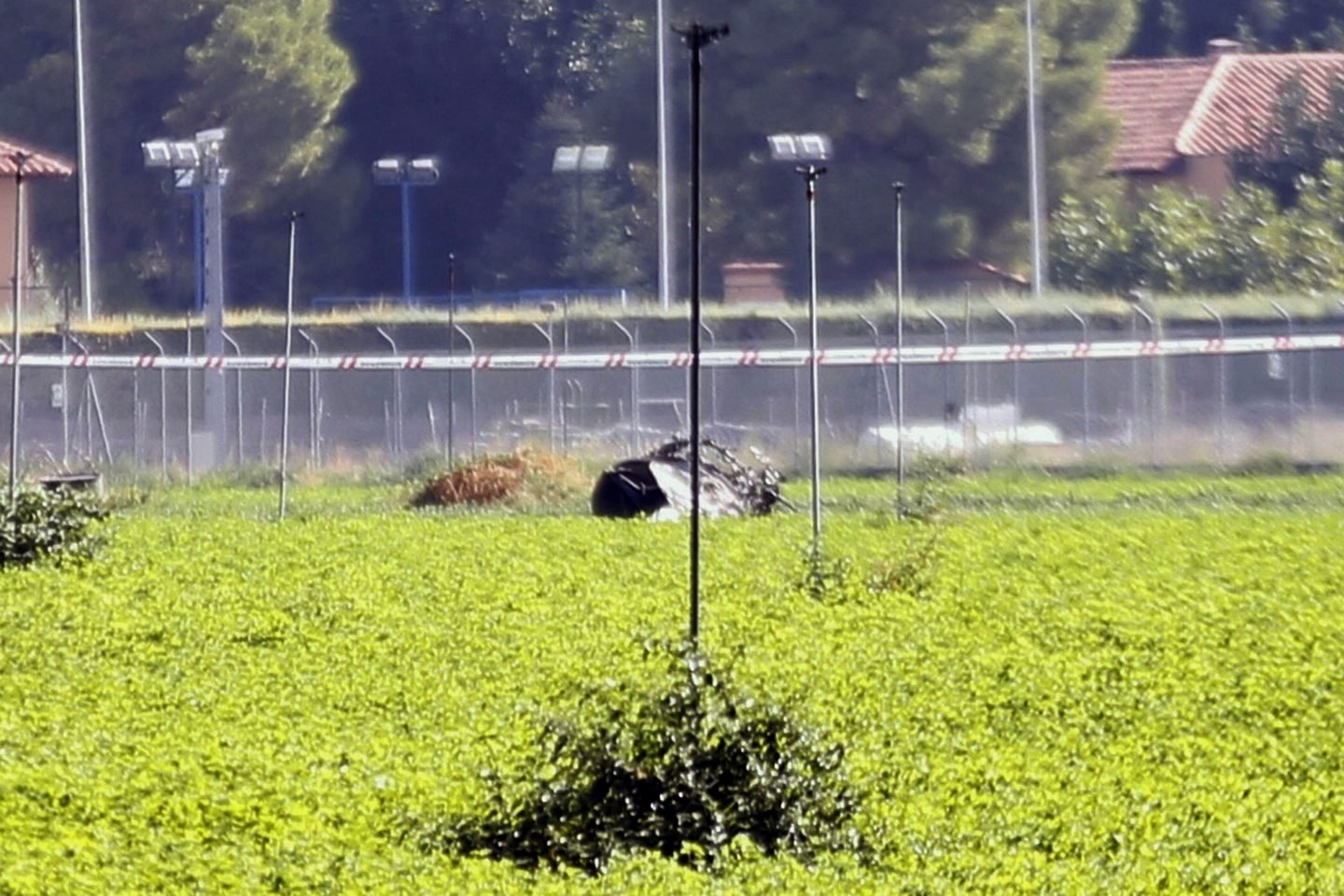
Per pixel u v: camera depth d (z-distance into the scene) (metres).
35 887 47.59
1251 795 59.56
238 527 137.62
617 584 108.75
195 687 78.12
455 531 136.25
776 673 78.06
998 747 66.88
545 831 53.62
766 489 152.62
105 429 180.38
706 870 50.84
